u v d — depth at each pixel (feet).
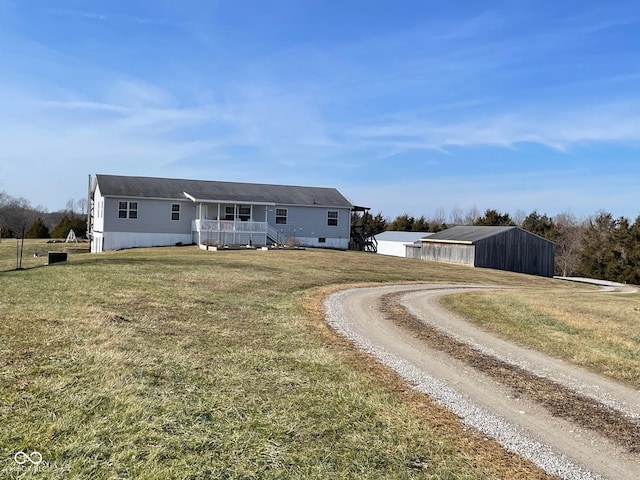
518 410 19.13
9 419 14.52
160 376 19.49
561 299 53.62
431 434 16.30
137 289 40.09
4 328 24.31
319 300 43.52
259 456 13.75
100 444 13.57
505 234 121.08
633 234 167.63
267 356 23.89
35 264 77.15
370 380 21.62
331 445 14.85
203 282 47.14
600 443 16.34
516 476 13.82
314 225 123.85
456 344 29.96
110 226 104.47
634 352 29.14
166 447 13.75
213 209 113.50
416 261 106.63
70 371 18.93
